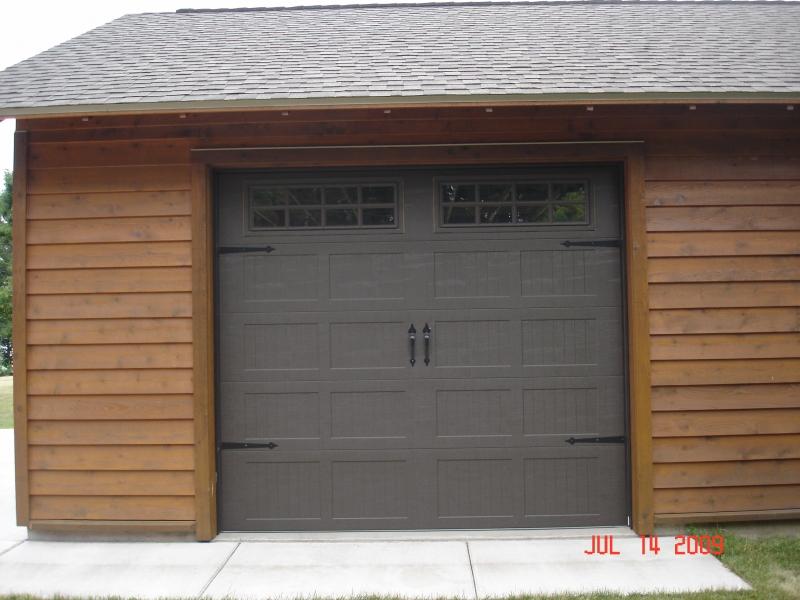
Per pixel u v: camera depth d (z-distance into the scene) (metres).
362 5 5.86
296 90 3.59
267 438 4.02
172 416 3.89
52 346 3.94
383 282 4.04
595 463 4.00
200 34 4.97
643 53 4.24
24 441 3.93
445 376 4.02
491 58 4.15
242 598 3.16
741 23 5.03
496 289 4.02
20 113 3.54
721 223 3.90
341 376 4.02
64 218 3.95
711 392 3.88
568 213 4.04
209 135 3.94
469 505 4.00
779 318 3.90
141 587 3.29
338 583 3.32
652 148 3.91
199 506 3.87
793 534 3.86
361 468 4.02
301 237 4.05
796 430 3.88
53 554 3.71
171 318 3.90
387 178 4.06
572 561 3.54
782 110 3.91
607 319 4.01
